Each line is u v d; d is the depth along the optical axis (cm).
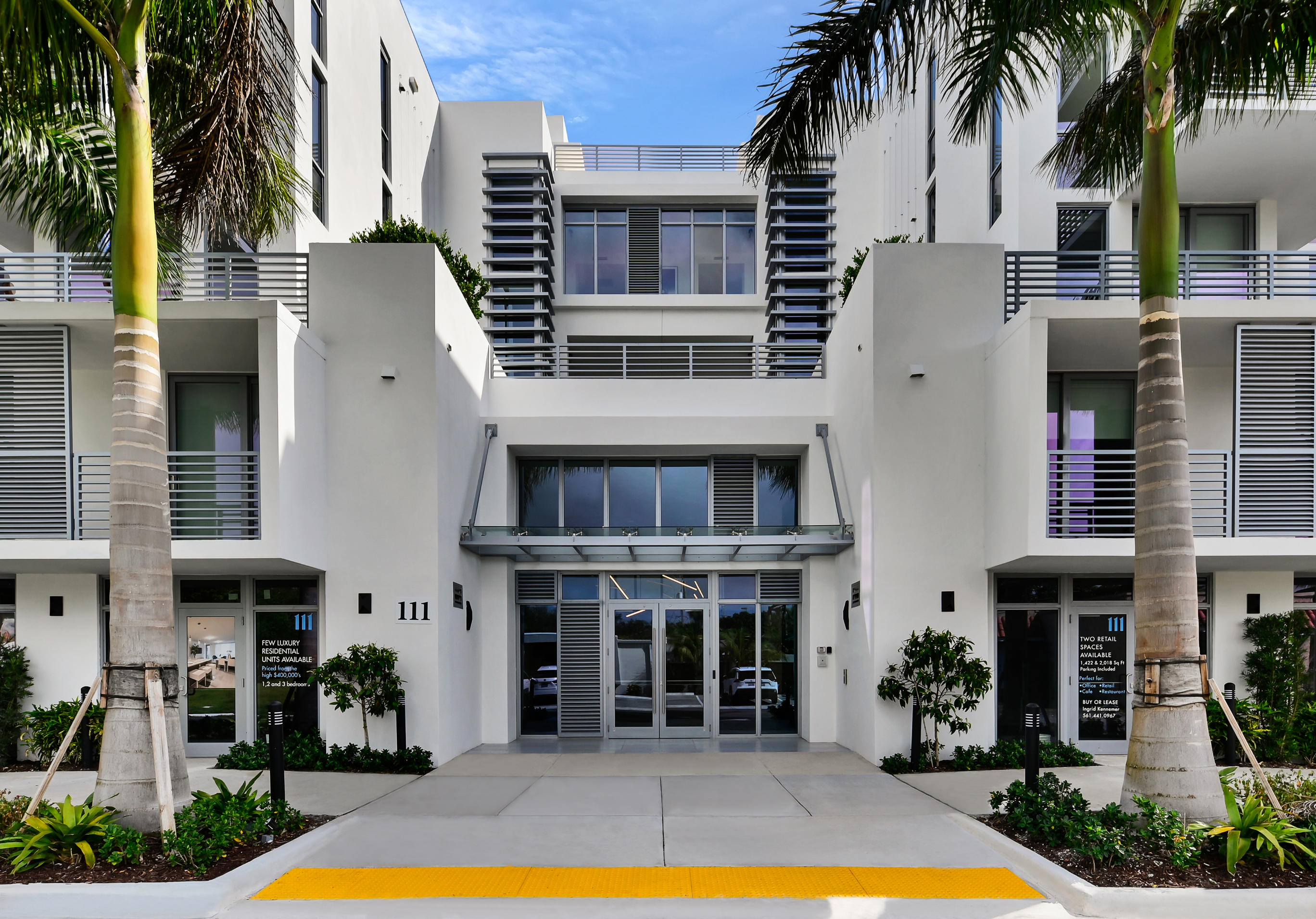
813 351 2198
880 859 673
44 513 1072
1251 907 560
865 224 2311
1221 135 1173
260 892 596
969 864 659
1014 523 1066
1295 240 1517
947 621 1149
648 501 1524
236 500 1212
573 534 1303
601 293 2369
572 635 1475
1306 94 1102
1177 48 828
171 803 642
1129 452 1075
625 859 673
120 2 702
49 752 1095
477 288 1588
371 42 1748
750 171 951
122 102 697
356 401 1160
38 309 1060
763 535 1308
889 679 1121
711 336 2345
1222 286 1253
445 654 1174
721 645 1477
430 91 2236
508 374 2136
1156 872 605
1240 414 1088
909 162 2003
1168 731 675
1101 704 1195
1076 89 1425
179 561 1048
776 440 1458
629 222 2388
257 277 1180
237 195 864
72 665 1176
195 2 775
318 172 1475
